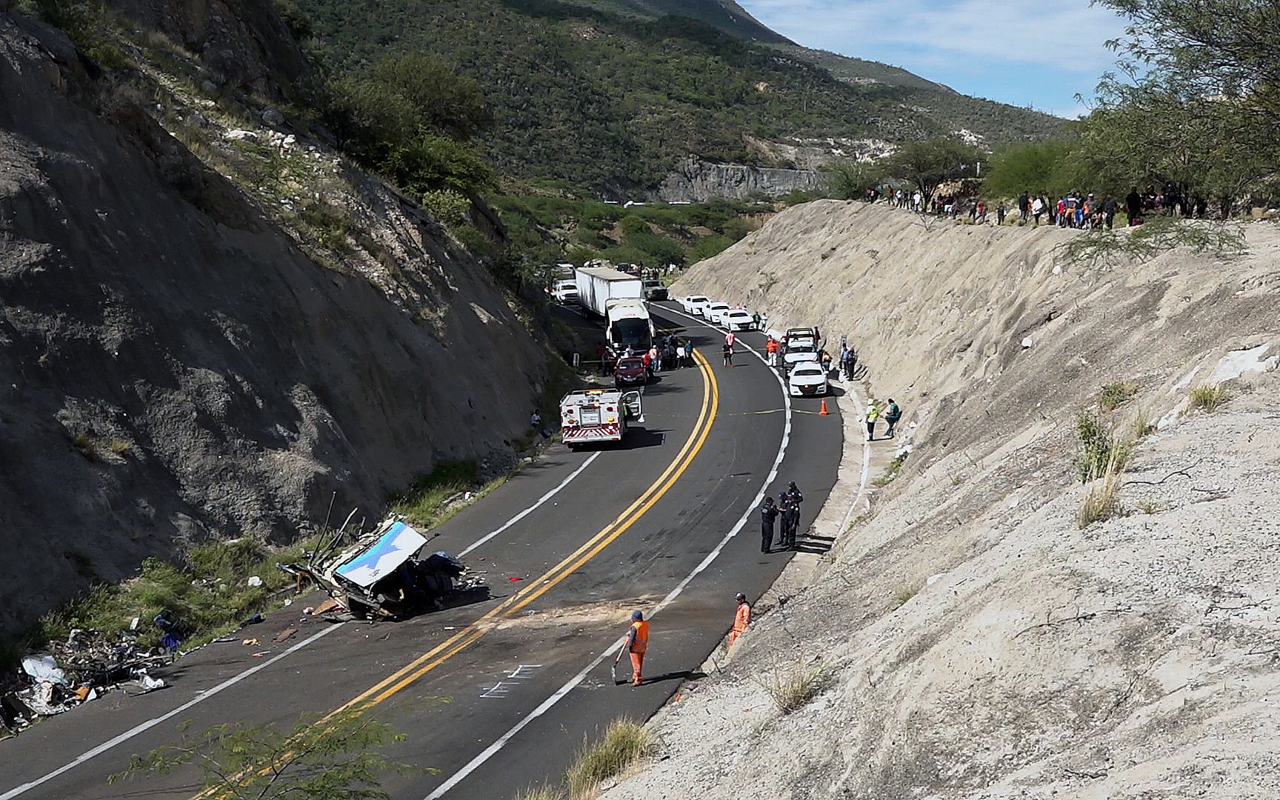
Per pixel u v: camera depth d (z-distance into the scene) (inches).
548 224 5339.6
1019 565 446.6
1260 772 260.8
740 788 443.5
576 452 1517.0
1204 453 526.3
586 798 537.0
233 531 1002.1
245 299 1206.3
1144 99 853.2
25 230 1003.9
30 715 709.3
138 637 821.9
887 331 2070.6
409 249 1675.7
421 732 660.7
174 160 1256.8
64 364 965.8
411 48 7736.2
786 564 1011.9
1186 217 1339.8
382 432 1283.2
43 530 847.1
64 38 1240.8
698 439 1562.5
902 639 452.4
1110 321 1023.0
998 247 1788.9
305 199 1525.6
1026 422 936.3
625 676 738.8
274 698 725.9
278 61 2042.3
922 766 350.6
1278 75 795.4
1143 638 351.3
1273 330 746.2
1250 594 360.5
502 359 1737.2
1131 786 278.8
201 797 462.9
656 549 1074.7
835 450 1466.5
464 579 1001.5
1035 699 348.8
